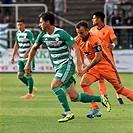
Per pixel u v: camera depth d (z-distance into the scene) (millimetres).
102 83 26922
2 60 51688
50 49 21391
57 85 21172
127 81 42344
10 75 49125
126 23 52875
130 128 20312
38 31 53625
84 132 19375
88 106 27188
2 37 51781
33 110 25594
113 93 34062
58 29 21047
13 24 54375
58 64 21359
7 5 54531
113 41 26844
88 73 23469
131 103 28625
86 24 22422
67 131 19578
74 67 21562
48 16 20906
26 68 22188
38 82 41938
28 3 58469
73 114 22516
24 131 19578
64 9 56750
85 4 57969
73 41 20953
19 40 31688
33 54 22094
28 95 31281
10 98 31016
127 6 53250
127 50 50938
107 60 23953
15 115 23859
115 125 21031
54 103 28531
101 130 19812
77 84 40719
